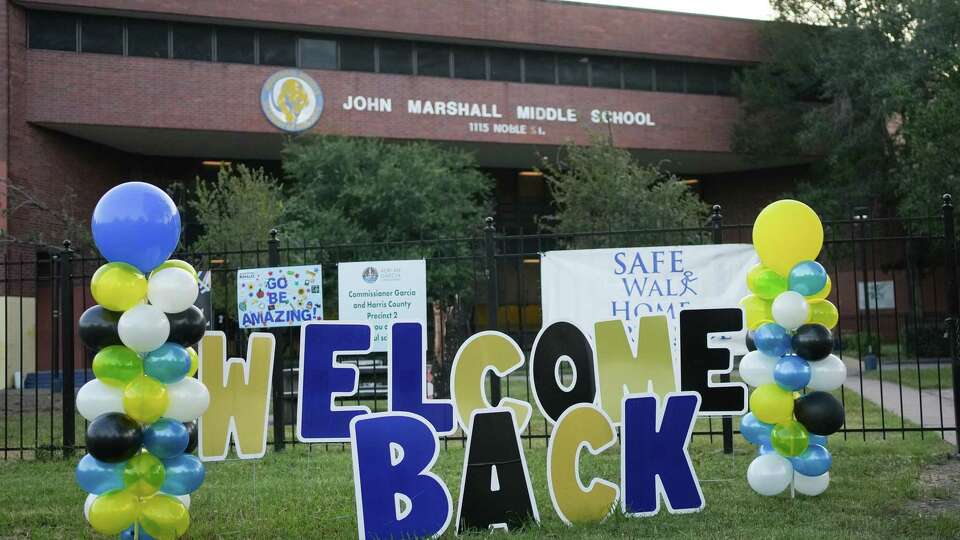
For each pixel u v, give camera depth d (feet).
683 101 100.48
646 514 19.80
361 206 76.07
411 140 89.86
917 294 92.84
